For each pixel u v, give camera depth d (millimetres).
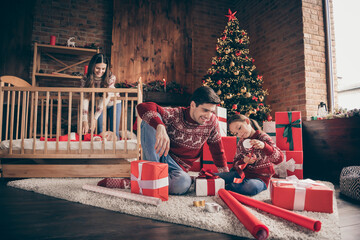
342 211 1184
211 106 1189
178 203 1189
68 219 1002
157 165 1206
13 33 3635
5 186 1672
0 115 1907
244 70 3553
